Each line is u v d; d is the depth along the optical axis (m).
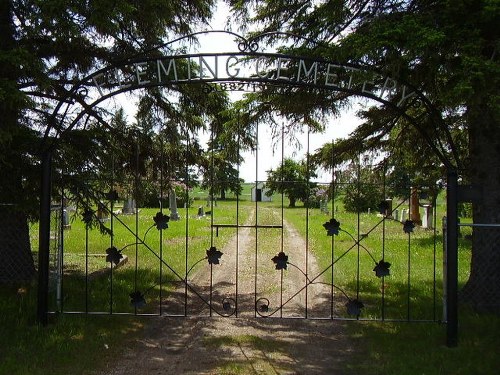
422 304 7.02
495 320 5.95
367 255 11.52
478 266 6.60
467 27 5.13
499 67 4.75
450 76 5.24
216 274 9.48
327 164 8.48
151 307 6.96
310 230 17.48
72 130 7.06
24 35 6.64
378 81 6.29
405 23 5.11
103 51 7.43
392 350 5.11
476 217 6.66
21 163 6.67
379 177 8.70
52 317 5.86
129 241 13.34
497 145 6.49
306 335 5.78
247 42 5.49
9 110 5.92
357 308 5.68
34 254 9.73
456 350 5.00
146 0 6.96
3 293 6.86
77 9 5.78
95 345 5.18
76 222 17.52
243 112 7.74
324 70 6.19
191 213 25.17
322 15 6.50
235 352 5.15
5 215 7.21
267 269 10.03
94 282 8.02
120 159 8.30
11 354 4.79
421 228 17.70
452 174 5.20
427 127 7.45
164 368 4.68
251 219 22.19
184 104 8.64
